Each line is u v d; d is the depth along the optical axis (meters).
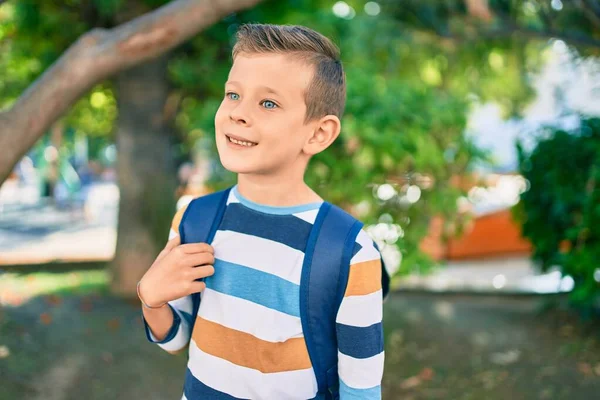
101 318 4.58
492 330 4.61
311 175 3.72
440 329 4.64
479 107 8.23
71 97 2.39
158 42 2.42
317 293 1.03
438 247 8.27
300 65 1.02
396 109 3.78
